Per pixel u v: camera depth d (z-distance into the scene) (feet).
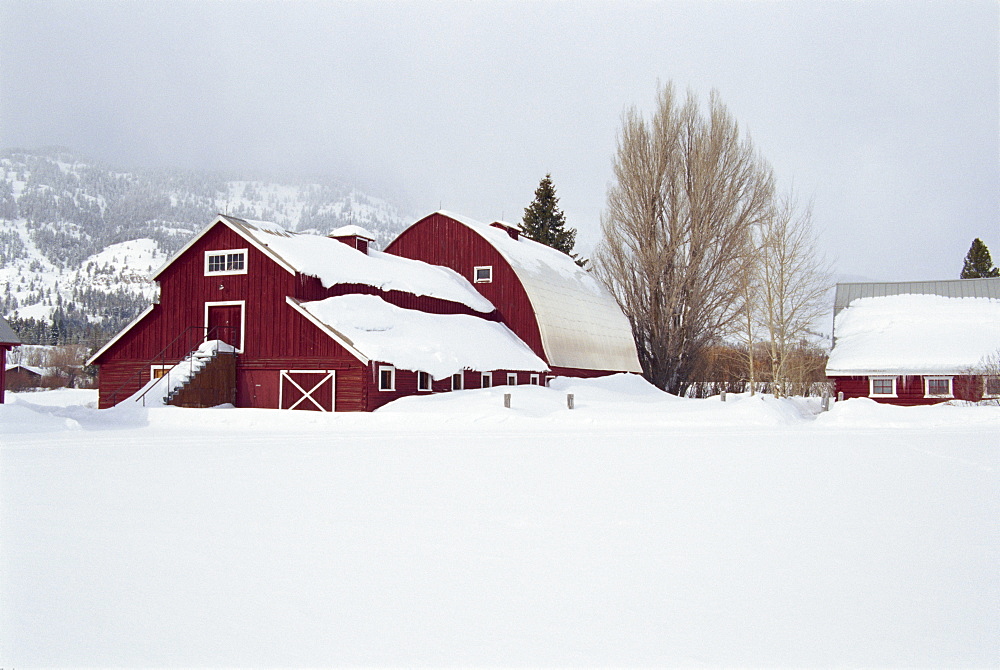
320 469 47.80
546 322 153.58
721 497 36.60
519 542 27.04
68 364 375.66
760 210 183.32
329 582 22.08
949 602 20.38
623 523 30.35
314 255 120.88
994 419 100.63
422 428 88.99
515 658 16.72
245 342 115.14
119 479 42.96
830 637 17.94
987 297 177.99
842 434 79.46
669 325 186.80
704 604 20.24
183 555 25.13
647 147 187.73
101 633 18.11
